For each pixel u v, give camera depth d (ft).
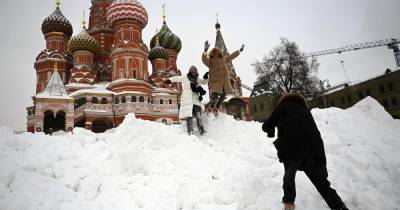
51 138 24.22
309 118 15.15
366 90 201.16
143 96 156.46
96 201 16.87
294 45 148.97
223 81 32.04
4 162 18.12
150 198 17.24
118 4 169.17
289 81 143.84
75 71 168.45
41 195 15.88
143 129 25.38
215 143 27.66
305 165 14.58
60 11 186.80
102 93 153.58
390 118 31.07
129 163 20.71
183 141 24.99
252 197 16.58
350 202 16.16
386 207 15.74
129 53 163.73
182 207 16.49
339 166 20.22
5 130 24.40
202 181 19.22
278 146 15.53
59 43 182.50
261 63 149.69
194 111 29.99
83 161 21.04
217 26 166.61
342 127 26.66
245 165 21.21
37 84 175.11
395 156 21.72
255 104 245.04
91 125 147.64
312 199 16.28
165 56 195.21
